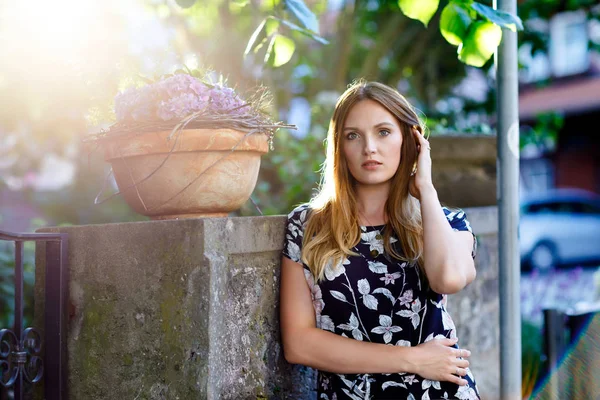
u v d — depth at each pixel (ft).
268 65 9.86
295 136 16.94
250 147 7.34
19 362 7.09
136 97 7.17
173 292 6.87
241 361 7.03
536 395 11.57
